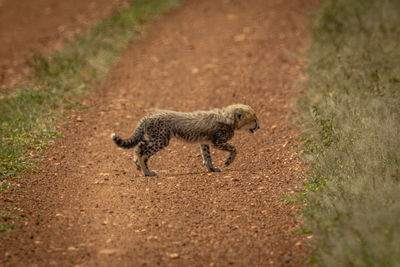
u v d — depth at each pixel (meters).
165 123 18.97
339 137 20.00
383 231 13.01
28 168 19.59
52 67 32.19
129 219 15.90
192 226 15.45
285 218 15.70
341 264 12.45
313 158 19.31
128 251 14.06
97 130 24.55
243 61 34.03
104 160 21.08
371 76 26.45
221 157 21.38
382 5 37.50
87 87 30.11
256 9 45.50
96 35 39.38
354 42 32.12
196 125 19.09
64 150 21.94
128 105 28.05
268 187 17.97
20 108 26.02
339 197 15.41
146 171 19.34
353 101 23.47
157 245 14.39
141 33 41.25
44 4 53.12
